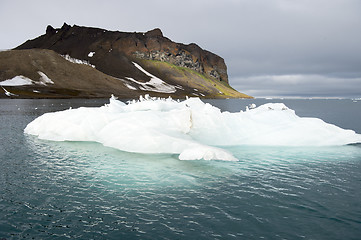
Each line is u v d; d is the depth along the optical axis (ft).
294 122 68.49
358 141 62.80
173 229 23.86
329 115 165.17
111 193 32.27
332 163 46.83
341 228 24.31
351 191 33.63
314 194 32.63
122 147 55.42
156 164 45.11
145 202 29.73
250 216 26.63
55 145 59.52
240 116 70.59
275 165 45.44
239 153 53.52
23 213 26.81
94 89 523.29
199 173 40.68
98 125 67.00
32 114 141.59
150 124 60.13
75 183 35.73
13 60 497.87
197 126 63.31
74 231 23.43
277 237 22.70
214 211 27.68
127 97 520.01
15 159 48.03
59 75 523.70
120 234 22.98
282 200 30.71
